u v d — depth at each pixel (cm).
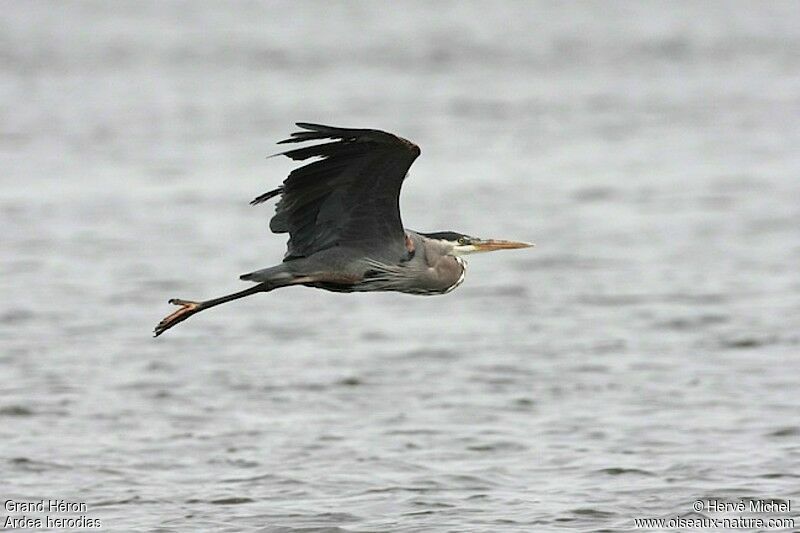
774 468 1280
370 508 1184
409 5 6906
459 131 3734
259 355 1789
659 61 5166
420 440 1407
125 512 1185
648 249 2439
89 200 2830
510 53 5397
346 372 1700
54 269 2259
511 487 1245
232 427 1462
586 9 6756
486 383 1644
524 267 2345
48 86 4553
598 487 1237
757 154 3344
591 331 1909
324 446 1390
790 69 4906
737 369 1686
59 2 6800
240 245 2469
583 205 2816
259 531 1127
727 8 6762
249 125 3809
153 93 4431
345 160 900
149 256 2366
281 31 5991
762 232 2548
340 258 934
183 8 6700
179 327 1944
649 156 3341
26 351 1780
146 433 1438
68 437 1423
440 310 2072
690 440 1385
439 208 2791
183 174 3123
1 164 3216
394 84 4656
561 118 3950
